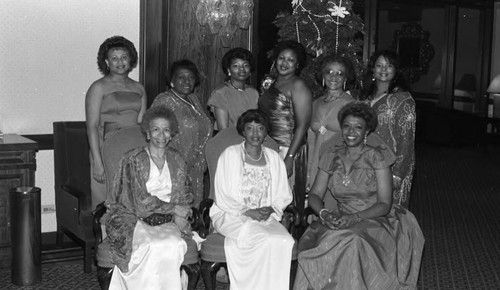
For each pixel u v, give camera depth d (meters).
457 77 16.88
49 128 6.07
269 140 5.00
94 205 5.38
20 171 5.26
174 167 4.51
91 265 5.38
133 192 4.40
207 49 6.52
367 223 4.46
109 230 4.35
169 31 6.25
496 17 16.59
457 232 7.24
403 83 5.12
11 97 5.89
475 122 14.48
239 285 4.46
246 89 5.42
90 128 5.21
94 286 5.11
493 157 13.36
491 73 16.69
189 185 4.57
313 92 5.66
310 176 5.27
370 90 5.21
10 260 5.37
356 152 4.62
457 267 5.95
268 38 8.34
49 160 6.15
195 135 5.28
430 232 7.21
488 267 5.97
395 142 4.97
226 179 4.62
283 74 5.16
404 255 4.52
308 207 4.82
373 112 4.61
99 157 5.20
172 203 4.46
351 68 5.25
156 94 6.25
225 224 4.55
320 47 5.77
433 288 5.36
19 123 5.95
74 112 6.15
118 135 4.79
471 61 16.70
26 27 5.88
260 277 4.44
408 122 4.95
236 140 4.93
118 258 4.26
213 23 6.15
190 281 4.48
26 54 5.90
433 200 8.95
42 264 5.53
